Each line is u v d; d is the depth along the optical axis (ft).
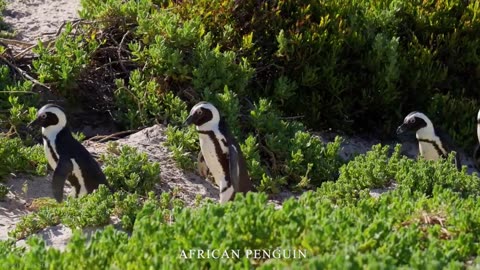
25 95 115.96
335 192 97.25
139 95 118.42
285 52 125.80
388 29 133.69
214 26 127.44
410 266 68.28
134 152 103.19
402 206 81.10
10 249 77.00
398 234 72.23
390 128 133.08
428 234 77.92
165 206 93.09
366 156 107.86
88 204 87.51
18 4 151.33
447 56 136.36
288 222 71.97
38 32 139.64
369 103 130.62
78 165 96.27
